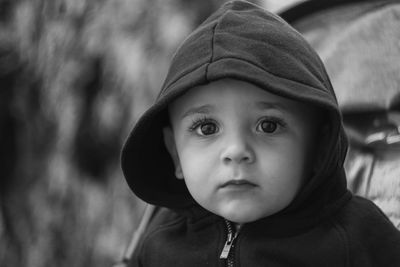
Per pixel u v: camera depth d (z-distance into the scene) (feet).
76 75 12.12
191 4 12.07
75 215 12.49
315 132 4.60
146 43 11.76
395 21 6.35
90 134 12.27
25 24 12.69
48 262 12.55
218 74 4.24
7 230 13.23
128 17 11.98
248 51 4.37
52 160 12.69
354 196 4.89
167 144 4.94
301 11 6.84
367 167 5.90
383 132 5.99
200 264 4.82
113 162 12.41
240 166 4.35
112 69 11.86
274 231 4.63
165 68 11.59
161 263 4.99
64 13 12.26
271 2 10.85
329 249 4.50
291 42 4.50
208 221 4.91
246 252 4.65
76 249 12.37
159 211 6.26
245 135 4.38
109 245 12.09
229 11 4.67
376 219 4.65
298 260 4.52
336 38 6.57
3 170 14.38
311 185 4.47
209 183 4.45
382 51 6.24
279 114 4.40
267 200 4.41
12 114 13.57
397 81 6.07
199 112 4.47
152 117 4.61
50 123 12.94
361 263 4.47
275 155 4.39
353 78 6.23
